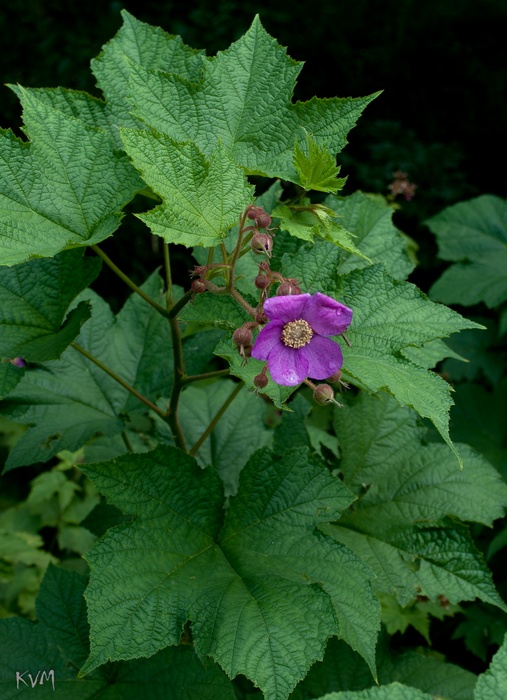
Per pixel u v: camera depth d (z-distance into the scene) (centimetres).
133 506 39
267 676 34
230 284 34
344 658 53
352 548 48
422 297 36
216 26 148
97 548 37
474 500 48
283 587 37
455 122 156
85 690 42
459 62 155
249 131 38
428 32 156
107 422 49
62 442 47
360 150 148
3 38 141
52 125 35
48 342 38
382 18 160
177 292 54
